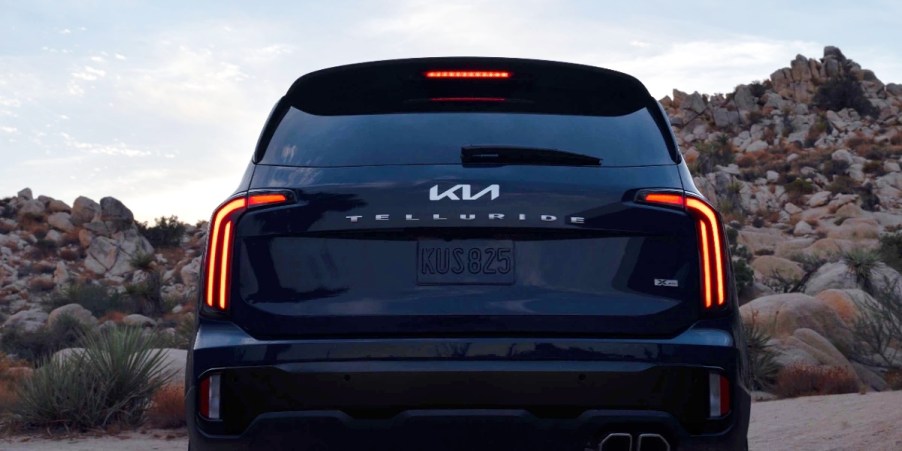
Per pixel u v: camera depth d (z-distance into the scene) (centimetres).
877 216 6675
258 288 316
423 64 355
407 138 333
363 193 316
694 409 308
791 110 10181
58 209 7919
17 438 866
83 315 4294
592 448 305
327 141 336
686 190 324
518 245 316
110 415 930
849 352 1475
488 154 324
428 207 313
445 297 312
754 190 7675
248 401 310
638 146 336
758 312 1530
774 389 1190
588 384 305
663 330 312
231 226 321
